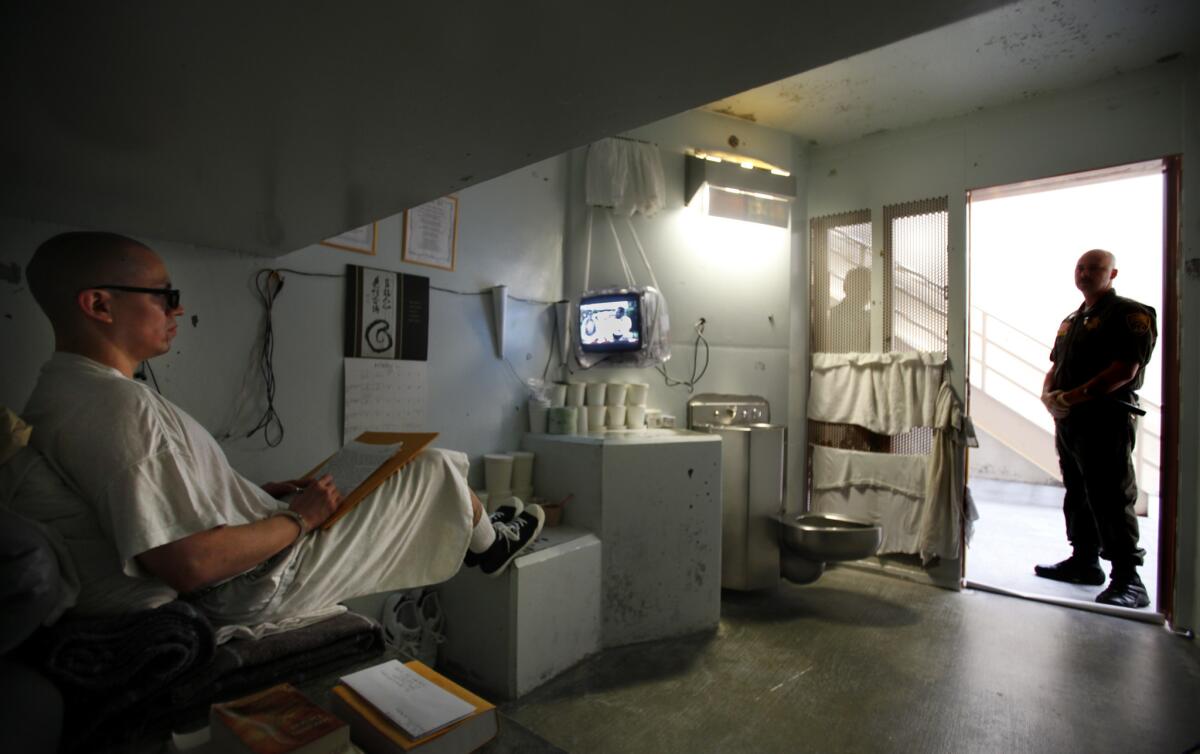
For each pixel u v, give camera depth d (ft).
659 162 9.98
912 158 10.82
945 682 6.74
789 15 2.01
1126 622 8.55
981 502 16.15
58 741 2.48
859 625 8.37
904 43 8.34
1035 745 5.56
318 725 2.60
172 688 3.00
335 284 6.83
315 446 6.66
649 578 7.77
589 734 5.66
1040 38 8.10
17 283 4.74
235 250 5.98
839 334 11.52
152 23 2.03
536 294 9.07
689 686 6.60
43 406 3.12
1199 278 8.24
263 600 3.51
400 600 6.91
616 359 9.30
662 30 2.11
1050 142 9.52
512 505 6.03
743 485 9.30
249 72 2.43
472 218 8.21
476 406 8.23
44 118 2.89
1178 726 5.88
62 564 2.78
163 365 5.57
